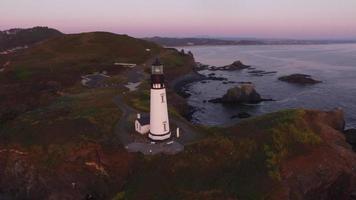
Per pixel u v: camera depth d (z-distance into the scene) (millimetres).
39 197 41344
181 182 37062
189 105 86500
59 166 41281
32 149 43500
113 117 51938
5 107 66438
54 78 83875
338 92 101938
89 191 40281
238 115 76938
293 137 42875
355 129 60875
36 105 65438
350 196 41812
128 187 38125
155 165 39094
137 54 124250
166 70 116375
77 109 55750
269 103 89750
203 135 45969
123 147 42125
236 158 39750
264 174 37062
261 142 41344
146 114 53250
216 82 124375
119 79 83188
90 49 121562
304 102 90250
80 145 42094
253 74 146500
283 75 141000
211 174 38000
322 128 48219
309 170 39250
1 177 44562
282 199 35000
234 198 34844
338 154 42344
